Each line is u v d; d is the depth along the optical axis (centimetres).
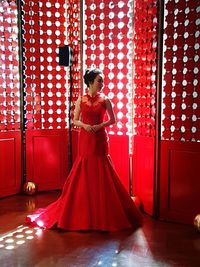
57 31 441
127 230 326
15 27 420
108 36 388
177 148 338
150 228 331
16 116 433
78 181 334
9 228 329
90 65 405
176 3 326
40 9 430
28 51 429
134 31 376
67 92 453
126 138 390
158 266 255
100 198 328
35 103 440
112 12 384
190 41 320
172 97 340
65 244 294
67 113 457
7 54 415
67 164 463
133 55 380
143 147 372
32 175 448
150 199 364
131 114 389
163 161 349
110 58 390
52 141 453
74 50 430
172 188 346
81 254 275
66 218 325
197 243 296
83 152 335
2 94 417
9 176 432
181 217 343
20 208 388
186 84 327
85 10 403
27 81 434
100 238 307
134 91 383
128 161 392
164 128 347
